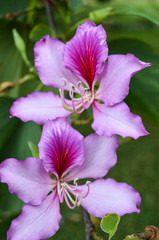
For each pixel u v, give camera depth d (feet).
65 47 1.40
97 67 1.34
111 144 1.36
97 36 1.35
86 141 1.36
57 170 1.37
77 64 1.40
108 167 1.37
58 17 2.41
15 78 2.32
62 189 1.36
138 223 4.44
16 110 1.40
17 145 1.73
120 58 1.31
